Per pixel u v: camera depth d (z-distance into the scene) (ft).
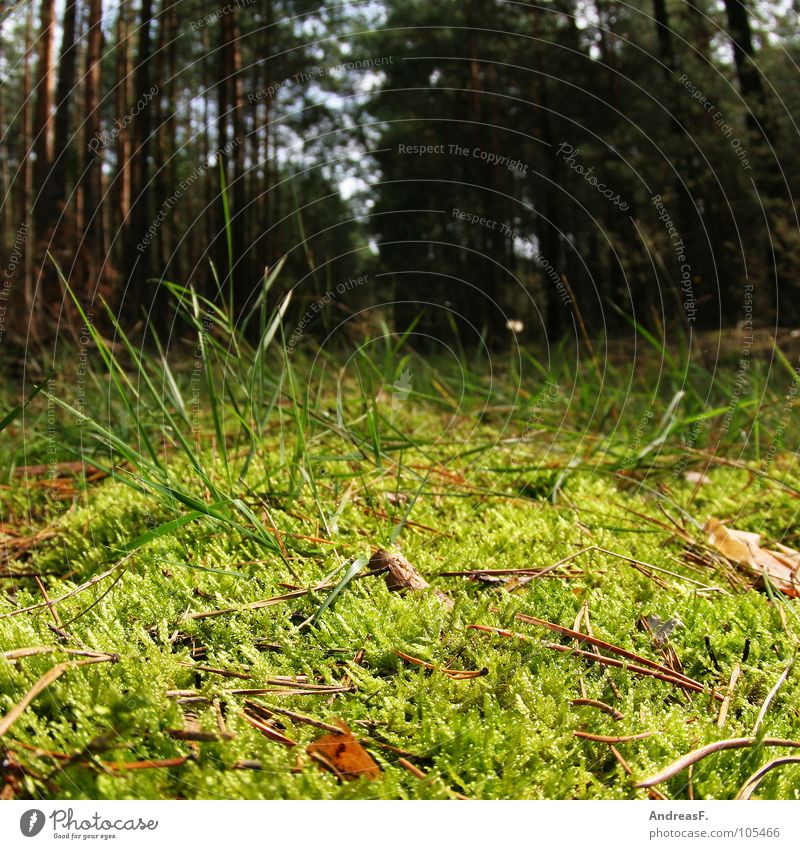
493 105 47.80
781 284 24.71
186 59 47.96
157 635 4.53
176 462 8.73
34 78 34.47
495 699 3.87
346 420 10.75
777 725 3.87
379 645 4.39
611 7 43.16
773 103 29.66
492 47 45.93
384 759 3.51
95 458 9.99
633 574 5.85
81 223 31.07
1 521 7.53
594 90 43.83
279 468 7.36
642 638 4.74
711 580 5.99
